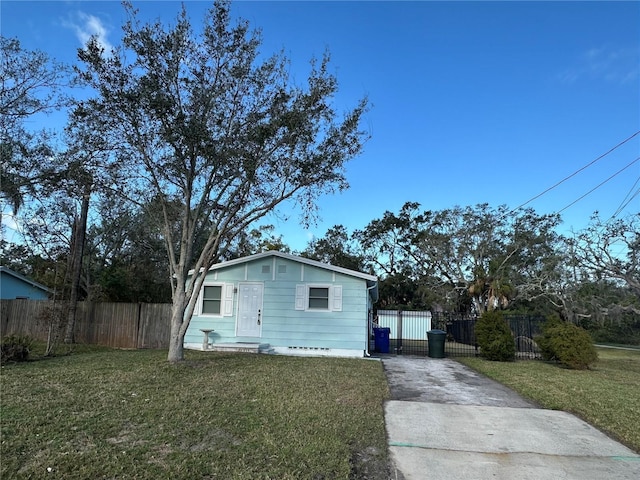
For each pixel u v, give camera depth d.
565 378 11.01
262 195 11.85
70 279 16.20
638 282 29.75
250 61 11.15
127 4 10.40
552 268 33.72
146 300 23.02
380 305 42.34
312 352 15.27
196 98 10.84
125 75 10.73
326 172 11.55
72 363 11.05
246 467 4.57
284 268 15.91
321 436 5.61
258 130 10.57
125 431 5.57
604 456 5.35
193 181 11.80
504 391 9.31
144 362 11.24
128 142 11.17
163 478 4.24
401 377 10.91
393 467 4.88
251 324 15.73
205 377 9.34
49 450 4.81
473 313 36.88
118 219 27.17
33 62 15.21
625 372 13.09
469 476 4.68
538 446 5.68
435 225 38.88
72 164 11.37
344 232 44.72
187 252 11.81
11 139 14.71
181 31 10.62
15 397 7.02
